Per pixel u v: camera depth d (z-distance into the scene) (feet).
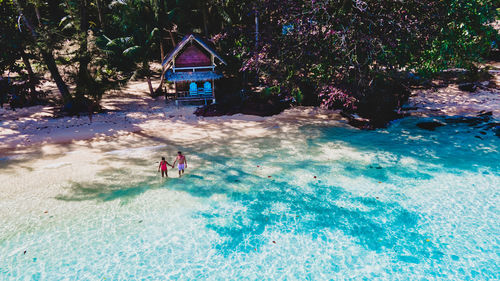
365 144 66.69
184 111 88.89
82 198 47.67
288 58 71.20
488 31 66.85
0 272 34.78
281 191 49.98
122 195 48.60
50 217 43.32
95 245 38.86
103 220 43.06
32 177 52.90
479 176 53.11
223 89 107.04
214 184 51.80
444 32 63.82
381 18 61.62
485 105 87.92
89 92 85.92
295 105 91.61
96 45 94.89
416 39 63.36
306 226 42.52
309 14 64.64
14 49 81.46
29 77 89.40
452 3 61.16
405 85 89.25
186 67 93.45
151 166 57.26
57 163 57.88
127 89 110.42
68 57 97.96
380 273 35.29
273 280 34.58
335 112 86.38
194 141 68.59
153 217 43.96
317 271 35.68
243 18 110.93
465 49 69.21
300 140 68.80
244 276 35.12
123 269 35.73
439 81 108.88
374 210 45.37
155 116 84.69
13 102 87.61
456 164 57.36
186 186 51.19
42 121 79.15
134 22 101.91
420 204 46.42
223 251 38.60
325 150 63.72
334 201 47.47
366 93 78.59
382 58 64.18
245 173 55.16
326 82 75.56
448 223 42.57
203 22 120.98
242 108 88.02
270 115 84.69
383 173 54.75
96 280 34.19
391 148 64.54
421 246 38.91
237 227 42.39
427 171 55.11
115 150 63.67
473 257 37.06
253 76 112.27
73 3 101.86
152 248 38.78
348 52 64.03
